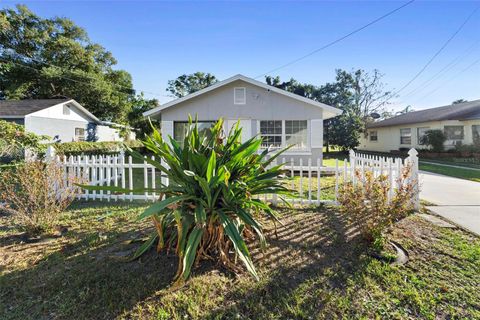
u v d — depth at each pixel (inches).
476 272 102.1
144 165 220.5
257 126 443.2
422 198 227.0
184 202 109.8
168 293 89.4
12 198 154.9
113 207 196.2
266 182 117.6
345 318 78.8
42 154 254.8
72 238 137.6
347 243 128.5
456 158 605.0
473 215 174.9
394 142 852.6
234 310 82.0
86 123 791.1
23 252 120.9
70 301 85.9
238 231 104.7
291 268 106.0
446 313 80.2
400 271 102.9
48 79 906.1
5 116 583.8
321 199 216.8
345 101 1029.8
